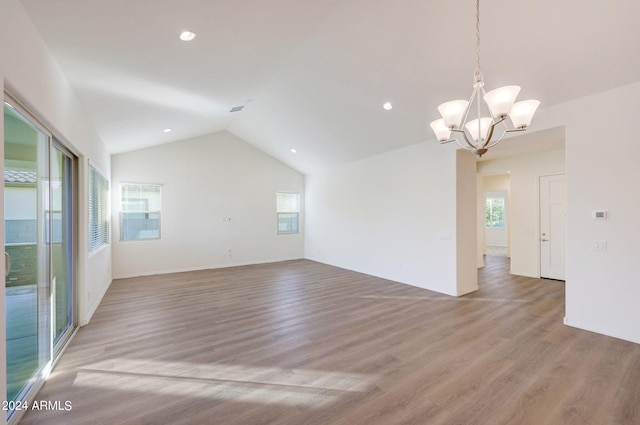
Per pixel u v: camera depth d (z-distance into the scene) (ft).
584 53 8.96
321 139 20.03
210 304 14.12
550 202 19.07
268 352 9.26
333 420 6.18
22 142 6.96
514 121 6.81
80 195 11.32
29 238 7.34
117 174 19.69
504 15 8.41
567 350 9.20
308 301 14.61
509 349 9.32
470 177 16.20
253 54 10.79
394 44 10.48
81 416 6.32
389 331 10.85
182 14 7.26
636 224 9.63
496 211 36.01
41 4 5.94
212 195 23.27
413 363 8.52
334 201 24.29
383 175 19.70
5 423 5.31
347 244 22.95
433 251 16.55
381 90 13.19
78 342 9.96
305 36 10.66
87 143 11.98
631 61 8.86
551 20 8.23
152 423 6.10
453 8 8.57
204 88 12.71
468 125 7.86
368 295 15.64
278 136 21.67
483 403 6.70
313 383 7.55
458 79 11.23
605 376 7.75
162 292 16.20
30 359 7.38
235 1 7.36
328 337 10.36
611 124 10.05
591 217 10.56
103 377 7.85
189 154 22.33
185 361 8.71
